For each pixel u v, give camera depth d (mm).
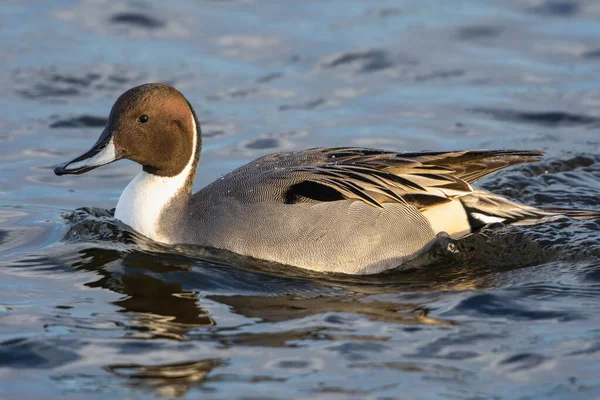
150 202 13266
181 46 22031
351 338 10164
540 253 12812
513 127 18594
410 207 12766
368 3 24484
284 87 20297
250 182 12922
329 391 9031
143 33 22578
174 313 10812
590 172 16375
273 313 10883
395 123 18734
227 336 10203
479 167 13297
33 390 9055
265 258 12516
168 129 13133
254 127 18453
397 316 10812
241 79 20547
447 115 19094
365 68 21188
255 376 9320
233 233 12609
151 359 9648
